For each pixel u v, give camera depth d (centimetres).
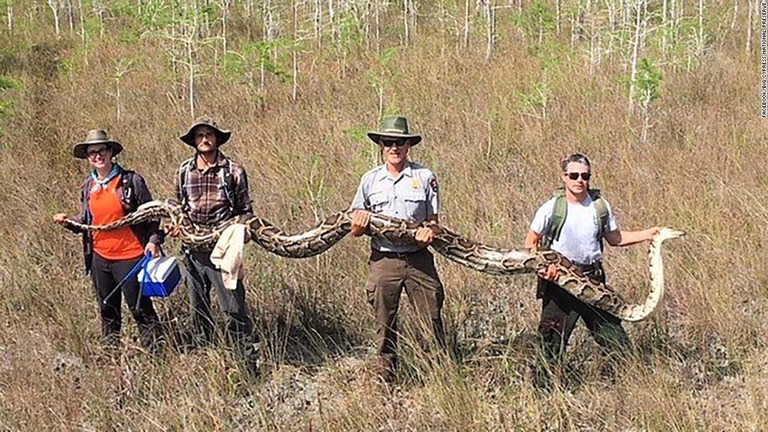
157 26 1858
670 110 1359
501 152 1168
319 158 1116
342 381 619
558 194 586
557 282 569
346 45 1856
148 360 629
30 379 612
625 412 550
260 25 2272
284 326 711
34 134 1366
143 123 1449
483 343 654
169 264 636
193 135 631
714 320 666
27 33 2397
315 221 902
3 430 549
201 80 1709
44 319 725
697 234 809
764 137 1177
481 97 1477
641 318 568
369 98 1509
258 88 1600
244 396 609
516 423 538
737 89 1491
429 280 595
